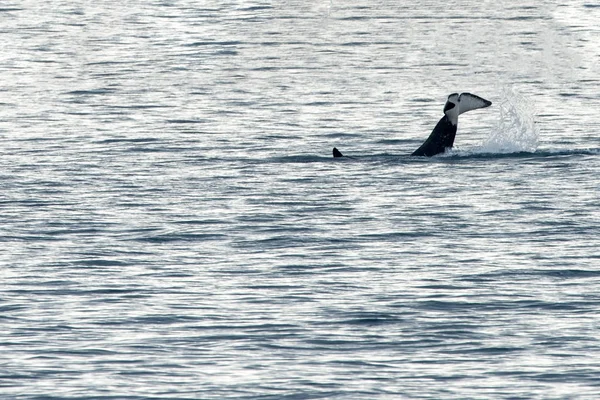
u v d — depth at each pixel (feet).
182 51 616.80
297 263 230.07
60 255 237.86
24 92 490.49
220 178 321.11
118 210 281.54
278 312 196.34
